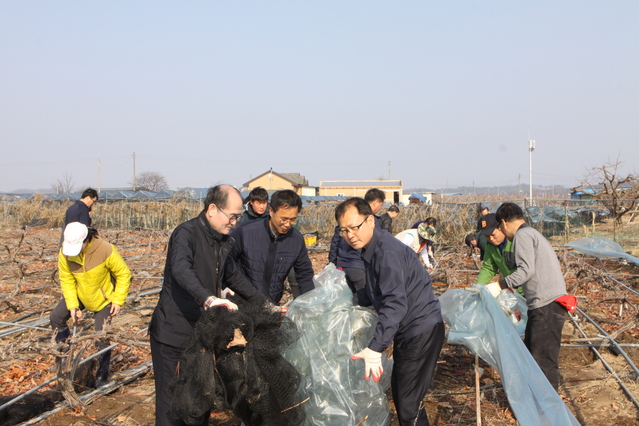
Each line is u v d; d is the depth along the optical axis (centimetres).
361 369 348
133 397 493
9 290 1012
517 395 366
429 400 488
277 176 5994
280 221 429
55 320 524
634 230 1883
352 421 328
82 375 508
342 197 4231
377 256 346
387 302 331
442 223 1945
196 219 353
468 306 411
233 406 297
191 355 299
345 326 343
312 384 329
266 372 297
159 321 344
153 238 2025
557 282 432
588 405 478
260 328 304
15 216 2998
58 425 431
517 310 498
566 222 1722
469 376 539
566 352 628
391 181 5419
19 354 605
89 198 870
